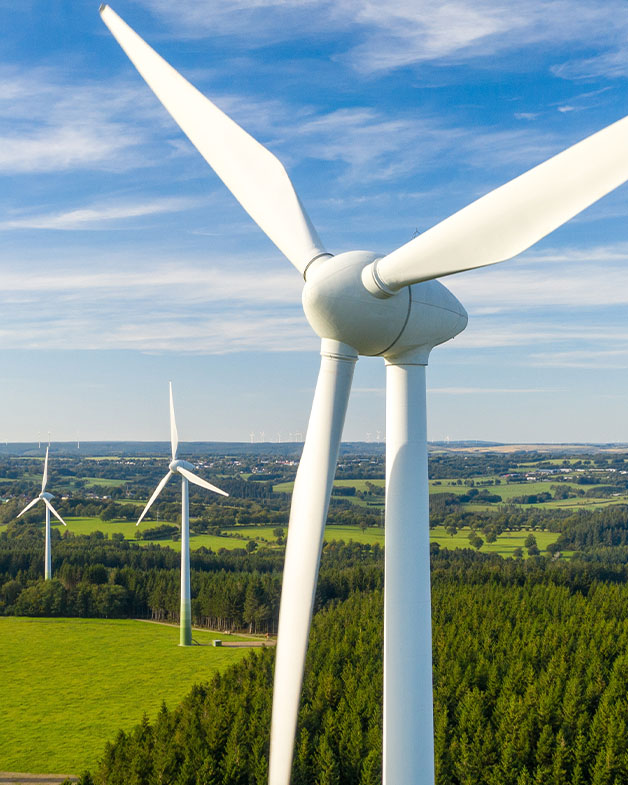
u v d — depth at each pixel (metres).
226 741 45.25
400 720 16.59
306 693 56.28
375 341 16.48
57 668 91.88
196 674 88.81
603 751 42.56
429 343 17.11
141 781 41.31
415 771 16.50
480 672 57.84
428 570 17.12
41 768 58.31
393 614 16.88
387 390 17.42
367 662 61.34
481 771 42.38
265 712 48.56
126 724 70.50
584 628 70.19
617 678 55.97
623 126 12.88
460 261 14.81
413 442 17.11
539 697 50.84
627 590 96.00
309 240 17.69
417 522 17.03
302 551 16.58
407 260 15.31
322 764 42.16
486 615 78.38
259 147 18.83
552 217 13.91
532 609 83.75
